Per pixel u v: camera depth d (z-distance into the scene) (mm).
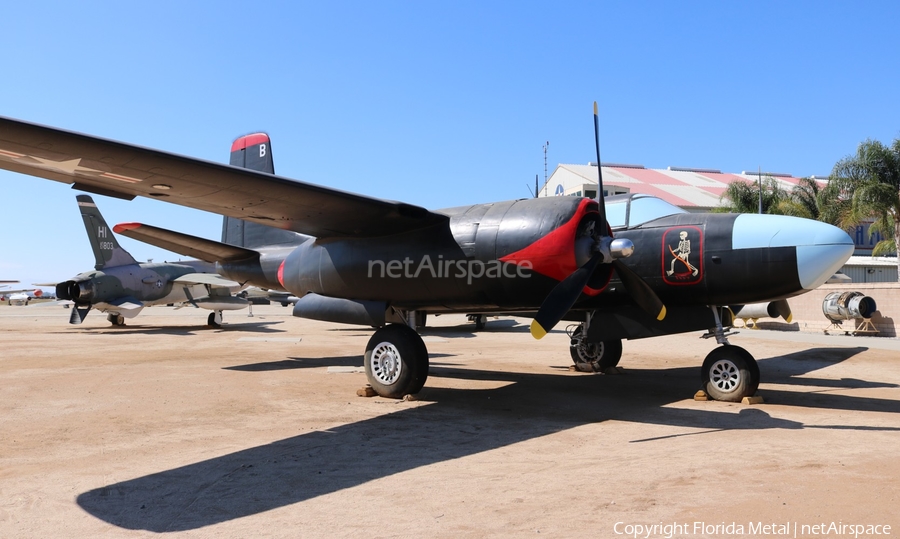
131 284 23547
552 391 9547
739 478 4734
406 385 8570
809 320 23766
